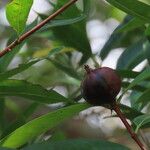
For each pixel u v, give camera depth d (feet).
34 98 2.12
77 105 1.96
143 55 2.48
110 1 2.10
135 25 2.29
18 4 1.99
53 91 2.09
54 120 1.96
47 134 2.45
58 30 2.45
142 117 2.00
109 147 1.67
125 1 2.08
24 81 2.08
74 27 2.44
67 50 2.58
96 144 1.68
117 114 1.97
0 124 2.46
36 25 2.15
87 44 2.46
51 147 1.65
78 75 2.49
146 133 2.76
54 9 2.30
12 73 2.06
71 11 2.27
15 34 2.29
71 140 1.68
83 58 2.48
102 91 1.95
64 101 2.11
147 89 2.20
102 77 1.95
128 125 1.95
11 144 1.98
